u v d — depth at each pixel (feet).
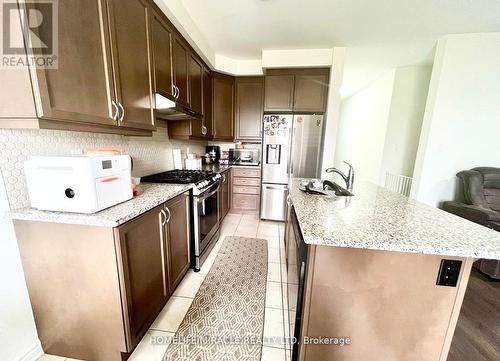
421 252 2.66
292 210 5.19
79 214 3.44
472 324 4.96
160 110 6.30
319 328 3.36
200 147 11.86
